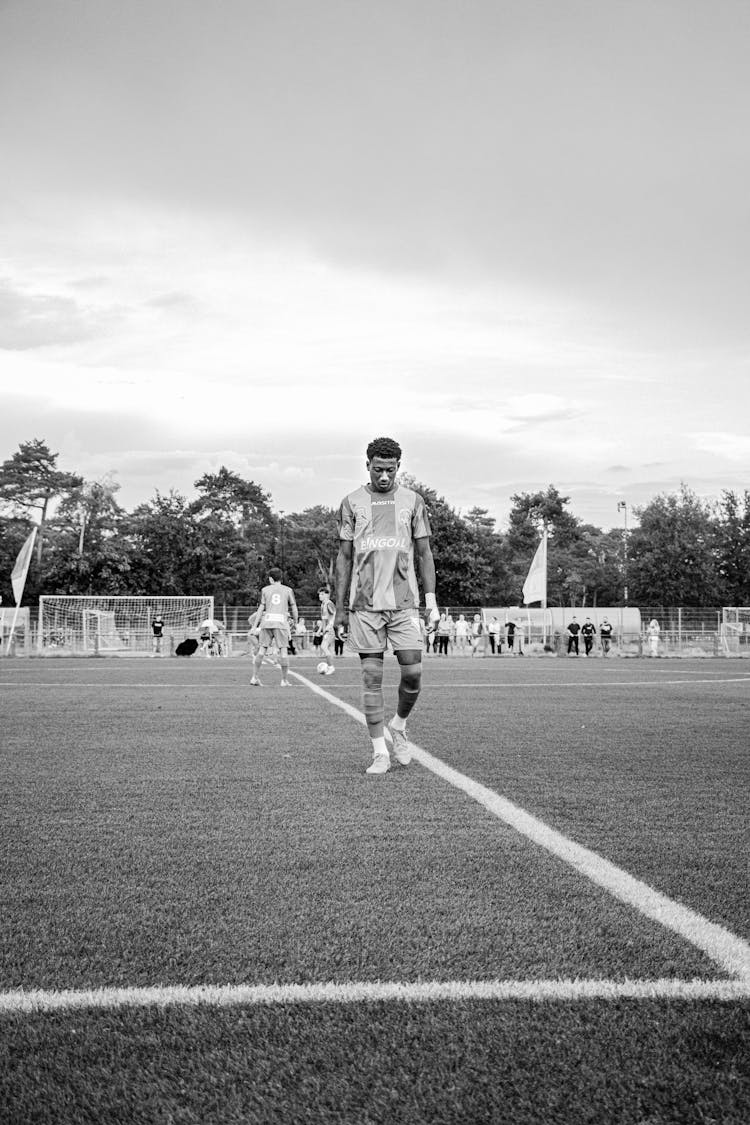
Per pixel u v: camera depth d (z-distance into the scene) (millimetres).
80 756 7820
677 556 78250
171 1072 2428
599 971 3041
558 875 4168
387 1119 2215
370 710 7059
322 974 3031
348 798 5988
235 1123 2209
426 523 7539
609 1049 2521
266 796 6051
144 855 4535
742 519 78938
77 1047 2555
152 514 83938
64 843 4781
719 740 9023
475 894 3883
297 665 26828
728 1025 2660
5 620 43469
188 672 22531
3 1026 2674
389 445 7422
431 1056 2494
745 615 49406
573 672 23609
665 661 34438
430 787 6391
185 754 7961
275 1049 2537
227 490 92812
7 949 3264
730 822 5281
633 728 10078
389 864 4363
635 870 4262
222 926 3488
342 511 7547
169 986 2936
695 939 3328
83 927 3486
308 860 4438
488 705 13008
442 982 2959
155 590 82188
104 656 37219
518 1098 2293
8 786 6398
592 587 94875
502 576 89188
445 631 41094
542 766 7340
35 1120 2217
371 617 7203
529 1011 2750
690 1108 2248
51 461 79938
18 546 78875
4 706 12539
